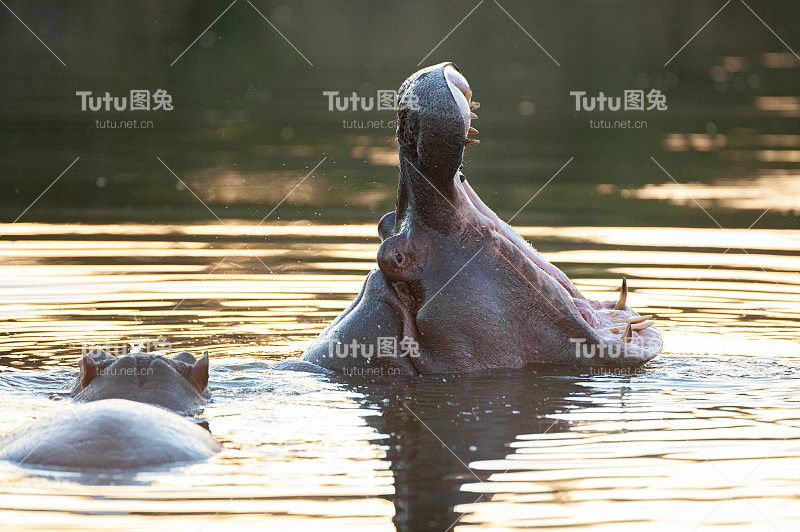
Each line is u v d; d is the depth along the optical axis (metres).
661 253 39.38
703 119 83.81
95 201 51.94
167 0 132.00
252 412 19.23
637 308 30.77
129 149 69.19
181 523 13.99
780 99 94.62
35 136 72.50
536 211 49.09
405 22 139.12
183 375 19.86
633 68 111.44
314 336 27.30
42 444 15.67
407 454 17.00
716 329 27.94
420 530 14.02
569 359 23.03
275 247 41.12
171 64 109.12
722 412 19.67
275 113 86.06
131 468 15.38
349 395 20.64
